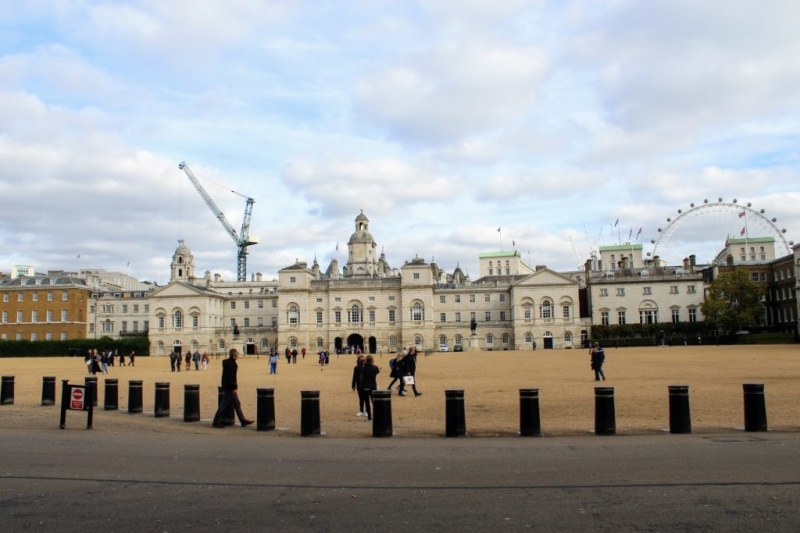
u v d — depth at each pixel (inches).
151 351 6240.2
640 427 978.1
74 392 1034.1
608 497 569.3
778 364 2428.6
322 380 2190.0
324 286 6151.6
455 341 6131.9
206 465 725.3
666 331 5698.8
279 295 6127.0
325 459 754.8
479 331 6127.0
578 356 3836.1
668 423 1016.9
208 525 509.0
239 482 643.5
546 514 522.9
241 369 3169.3
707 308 5260.8
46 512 545.6
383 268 7770.7
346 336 6063.0
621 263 6638.8
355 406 1346.0
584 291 6437.0
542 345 5935.0
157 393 1192.8
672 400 923.4
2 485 636.7
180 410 1306.6
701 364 2546.8
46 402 1393.9
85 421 1130.0
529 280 6003.9
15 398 1572.3
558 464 708.0
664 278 5974.4
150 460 754.8
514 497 574.2
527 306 5999.0
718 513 519.2
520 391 927.0
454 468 695.7
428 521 510.0
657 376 1983.3
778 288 5905.5
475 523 503.8
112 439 916.0
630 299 5999.0
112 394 1306.6
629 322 5974.4
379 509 544.1
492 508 541.6
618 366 2576.3
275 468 707.4
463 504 554.9
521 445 834.8
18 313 6643.7
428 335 5954.7
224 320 6633.9
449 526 497.7
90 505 565.6
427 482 634.8
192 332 6225.4
